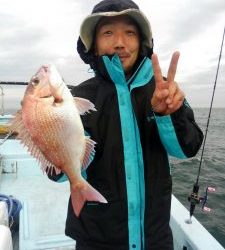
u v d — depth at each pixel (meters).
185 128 0.64
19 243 1.06
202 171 4.02
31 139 0.55
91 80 0.77
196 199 0.99
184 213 1.07
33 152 0.55
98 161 0.69
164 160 0.71
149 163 0.70
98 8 0.75
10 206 1.16
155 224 0.69
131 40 0.72
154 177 0.70
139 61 0.76
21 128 0.54
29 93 0.55
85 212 0.70
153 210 0.69
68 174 0.56
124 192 0.68
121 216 0.68
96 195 0.55
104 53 0.72
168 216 0.71
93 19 0.73
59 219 1.21
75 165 0.56
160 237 0.69
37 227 1.15
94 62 0.78
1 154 1.68
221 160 4.96
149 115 0.70
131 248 0.68
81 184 0.56
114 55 0.68
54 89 0.56
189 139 0.64
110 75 0.70
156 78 0.58
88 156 0.59
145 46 0.77
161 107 0.60
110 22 0.71
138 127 0.70
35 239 1.07
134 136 0.69
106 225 0.68
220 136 10.16
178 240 1.00
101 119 0.71
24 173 1.67
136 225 0.67
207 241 0.91
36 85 0.55
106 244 0.69
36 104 0.55
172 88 0.57
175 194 3.03
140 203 0.68
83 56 0.82
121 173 0.68
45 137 0.55
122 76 0.70
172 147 0.65
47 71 0.56
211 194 2.94
